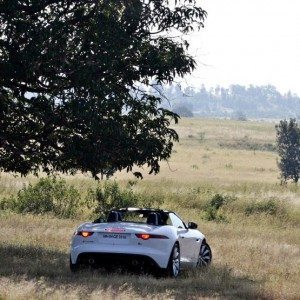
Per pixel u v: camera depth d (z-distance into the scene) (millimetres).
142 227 43906
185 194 119812
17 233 67938
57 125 52125
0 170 61125
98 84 48875
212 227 88250
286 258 61344
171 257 44312
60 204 97000
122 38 50188
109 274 44594
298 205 123750
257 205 113562
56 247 59594
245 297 38938
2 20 49344
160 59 51812
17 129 56156
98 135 50469
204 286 42406
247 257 59688
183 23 53469
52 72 50000
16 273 42594
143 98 54312
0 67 49062
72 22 52500
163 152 54219
